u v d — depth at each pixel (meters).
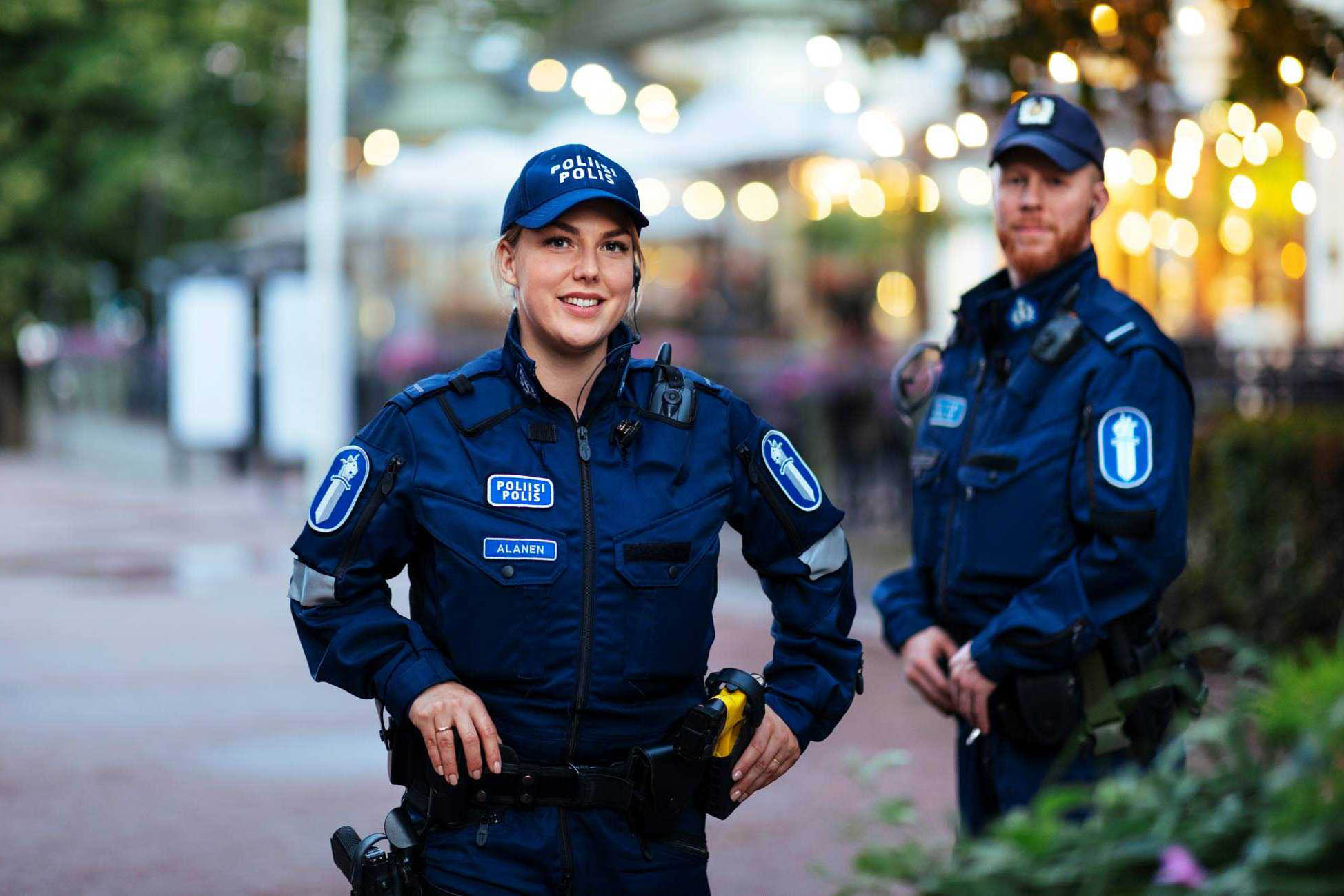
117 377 26.59
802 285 19.47
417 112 27.89
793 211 18.56
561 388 3.14
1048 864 1.82
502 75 28.59
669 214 20.28
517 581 3.01
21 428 32.53
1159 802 1.83
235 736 7.84
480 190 19.67
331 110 16.80
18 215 29.30
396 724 3.15
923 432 4.11
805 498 3.26
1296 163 9.22
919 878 1.91
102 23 28.62
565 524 3.05
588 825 3.03
